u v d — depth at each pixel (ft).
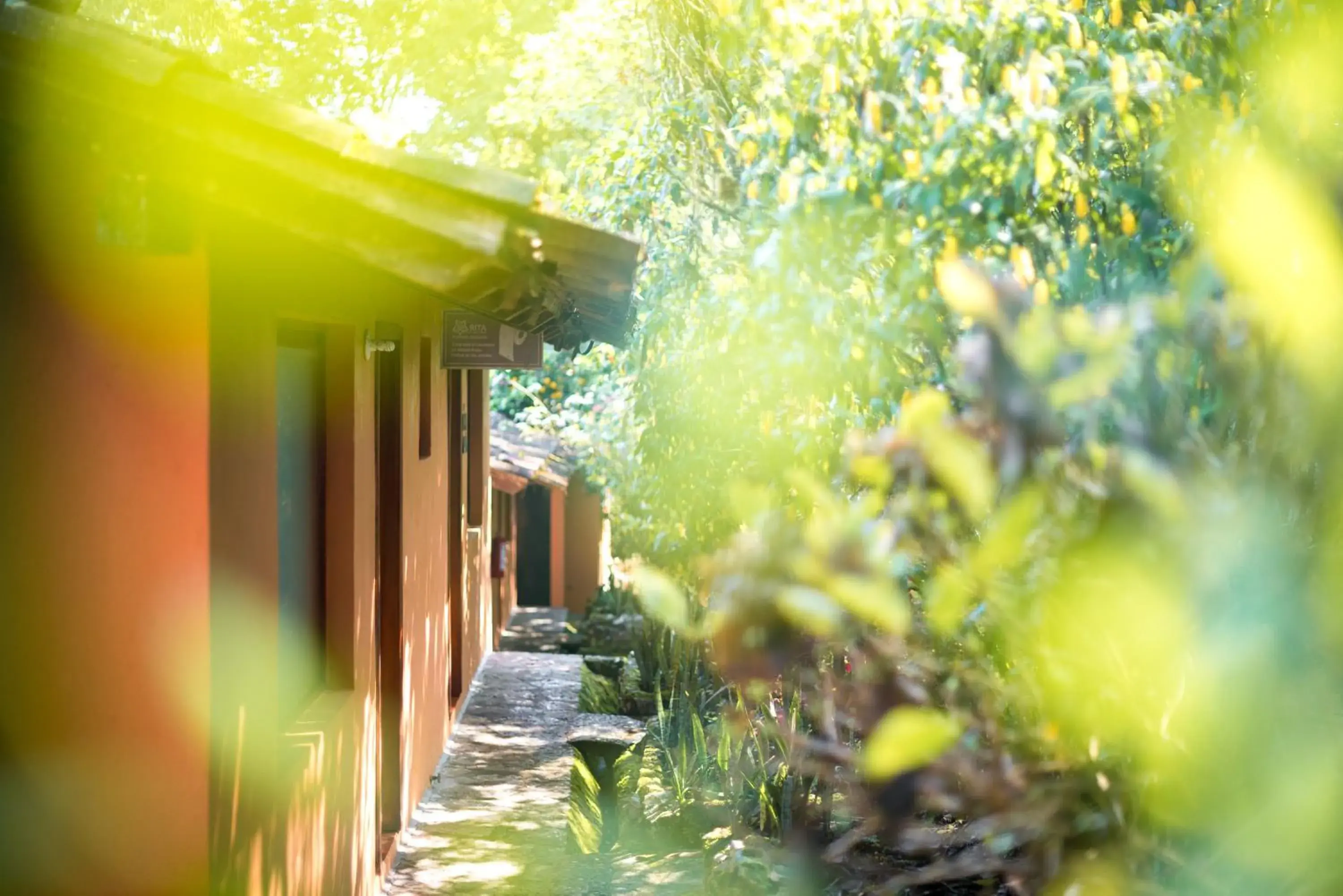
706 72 21.17
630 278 11.42
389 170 11.16
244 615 13.93
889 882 9.59
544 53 35.17
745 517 8.48
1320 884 5.97
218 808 12.84
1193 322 7.25
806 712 21.04
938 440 6.77
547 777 31.58
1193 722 6.64
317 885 17.16
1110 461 7.05
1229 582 6.40
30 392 12.55
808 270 14.08
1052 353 6.70
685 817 26.04
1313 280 6.59
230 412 13.37
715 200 23.12
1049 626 7.32
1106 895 7.25
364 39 38.47
